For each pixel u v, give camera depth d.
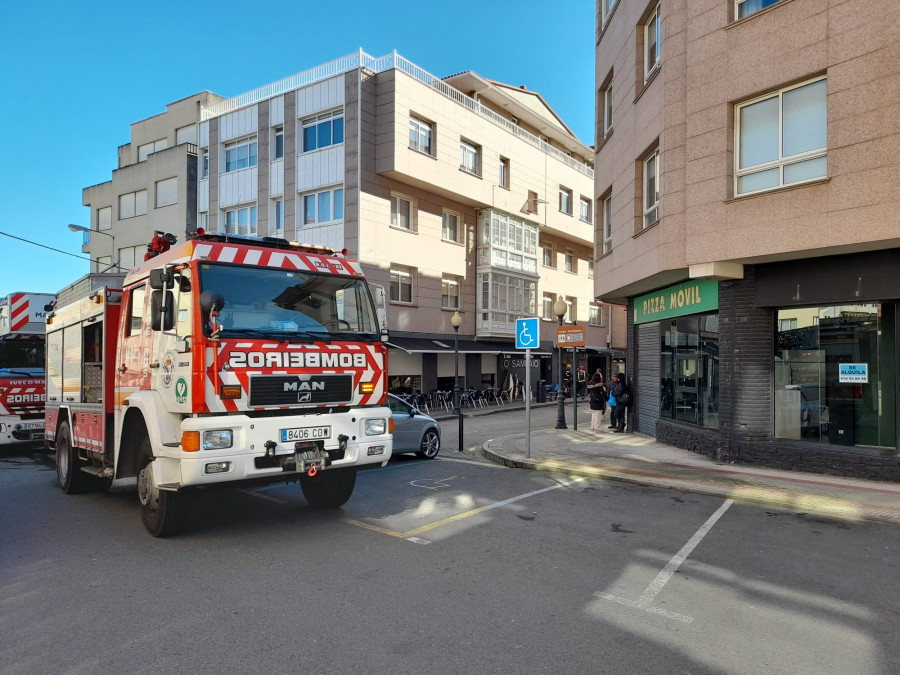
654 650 3.80
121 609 4.40
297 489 8.85
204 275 5.84
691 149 10.47
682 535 6.45
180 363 5.73
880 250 8.88
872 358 9.18
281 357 6.02
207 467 5.50
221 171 27.14
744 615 4.37
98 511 7.50
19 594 4.70
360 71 22.83
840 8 8.76
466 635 3.98
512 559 5.59
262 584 4.91
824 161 9.03
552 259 35.72
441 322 26.81
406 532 6.50
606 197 16.39
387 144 23.20
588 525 6.84
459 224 28.14
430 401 25.61
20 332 12.76
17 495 8.52
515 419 22.14
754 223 9.59
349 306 6.82
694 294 11.97
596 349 38.41
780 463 9.91
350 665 3.57
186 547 5.93
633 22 13.30
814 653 3.79
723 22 10.10
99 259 34.16
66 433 8.71
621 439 14.38
